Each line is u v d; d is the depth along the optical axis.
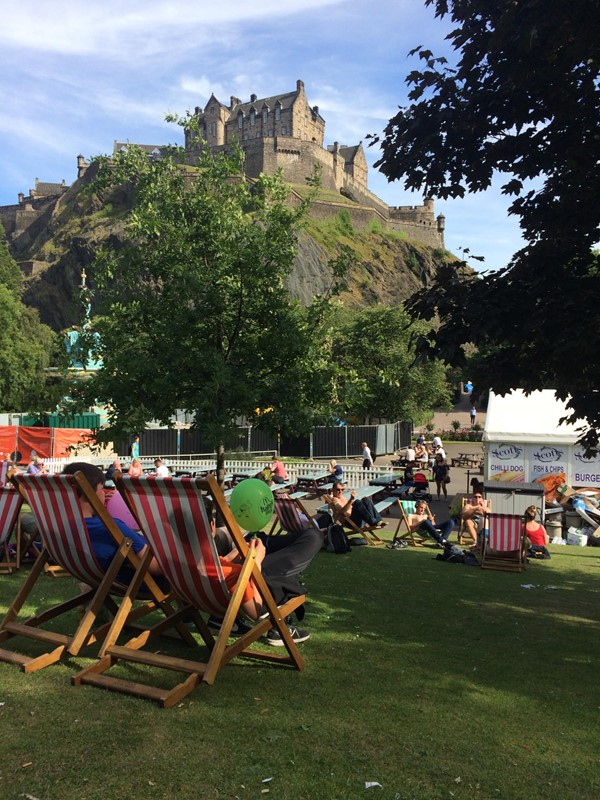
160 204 11.38
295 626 5.92
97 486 4.69
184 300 10.43
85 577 4.93
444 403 60.09
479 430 70.50
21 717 3.72
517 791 3.15
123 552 4.58
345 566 10.12
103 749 3.37
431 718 3.98
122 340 10.50
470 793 3.10
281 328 10.62
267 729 3.67
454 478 32.22
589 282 7.24
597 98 7.48
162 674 4.49
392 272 135.25
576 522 16.98
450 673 4.91
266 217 11.32
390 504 17.33
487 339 7.33
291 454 42.09
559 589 9.25
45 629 5.46
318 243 122.19
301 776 3.17
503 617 7.08
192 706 3.93
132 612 5.02
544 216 8.17
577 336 6.69
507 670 5.11
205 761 3.28
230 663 4.81
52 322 126.44
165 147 12.16
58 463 28.42
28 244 164.38
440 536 13.09
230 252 10.71
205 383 10.15
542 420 21.36
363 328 57.56
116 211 139.75
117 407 10.27
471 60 7.95
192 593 4.42
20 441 31.05
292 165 129.62
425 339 7.64
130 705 3.92
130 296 10.94
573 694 4.62
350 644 5.54
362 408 11.53
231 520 4.12
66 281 125.81
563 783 3.26
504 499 16.84
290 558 5.05
